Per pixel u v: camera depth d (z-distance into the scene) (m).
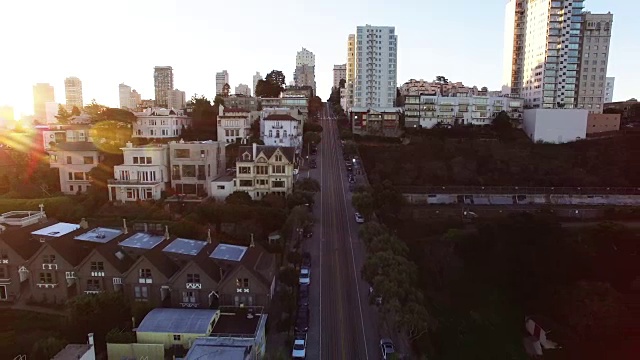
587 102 189.62
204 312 54.81
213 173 103.44
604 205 118.50
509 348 68.81
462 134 163.75
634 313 73.75
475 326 72.00
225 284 59.28
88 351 43.38
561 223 103.75
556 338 66.81
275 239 80.94
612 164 141.38
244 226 82.00
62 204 89.00
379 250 68.56
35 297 63.50
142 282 60.59
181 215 87.69
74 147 102.31
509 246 85.50
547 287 78.00
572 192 124.88
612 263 84.94
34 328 57.19
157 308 56.72
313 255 79.06
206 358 44.59
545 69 186.12
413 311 55.03
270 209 85.25
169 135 138.50
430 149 147.00
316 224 92.50
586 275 82.56
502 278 82.06
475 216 107.00
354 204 90.88
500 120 166.75
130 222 83.25
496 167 139.62
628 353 65.38
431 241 92.31
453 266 85.81
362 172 129.12
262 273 62.09
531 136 162.88
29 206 88.50
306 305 62.84
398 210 99.81
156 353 49.12
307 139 146.25
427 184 129.88
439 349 65.31
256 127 153.62
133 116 137.62
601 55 187.62
